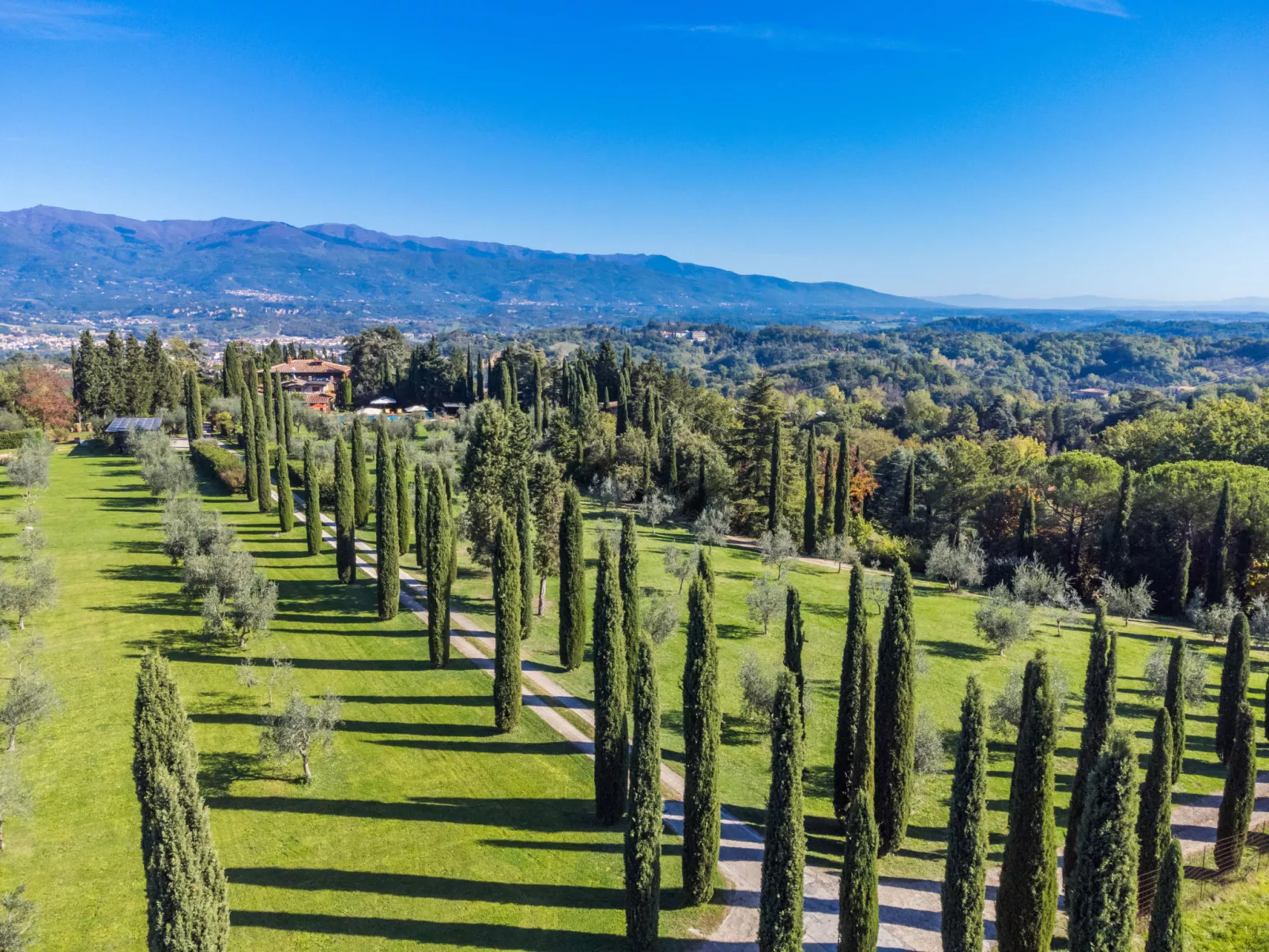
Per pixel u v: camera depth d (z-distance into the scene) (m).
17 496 82.12
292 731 33.62
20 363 140.50
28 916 23.83
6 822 30.56
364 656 48.19
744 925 27.70
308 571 63.22
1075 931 21.69
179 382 133.88
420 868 29.78
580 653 48.09
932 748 35.97
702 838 27.88
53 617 50.31
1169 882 22.05
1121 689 49.66
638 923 25.69
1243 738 31.19
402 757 37.53
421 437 117.62
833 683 48.09
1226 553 67.44
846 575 73.44
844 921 24.19
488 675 46.47
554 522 56.41
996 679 49.53
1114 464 82.56
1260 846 33.59
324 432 113.25
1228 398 106.56
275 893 27.98
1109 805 21.16
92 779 33.84
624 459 96.00
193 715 39.47
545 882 29.39
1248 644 40.38
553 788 35.62
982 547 87.00
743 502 89.19
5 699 37.47
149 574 59.62
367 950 25.56
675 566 61.69
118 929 25.91
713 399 131.38
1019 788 24.23
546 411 131.12
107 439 112.56
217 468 90.81
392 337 167.75
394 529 53.50
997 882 30.69
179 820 20.14
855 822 23.98
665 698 45.38
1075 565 79.94
